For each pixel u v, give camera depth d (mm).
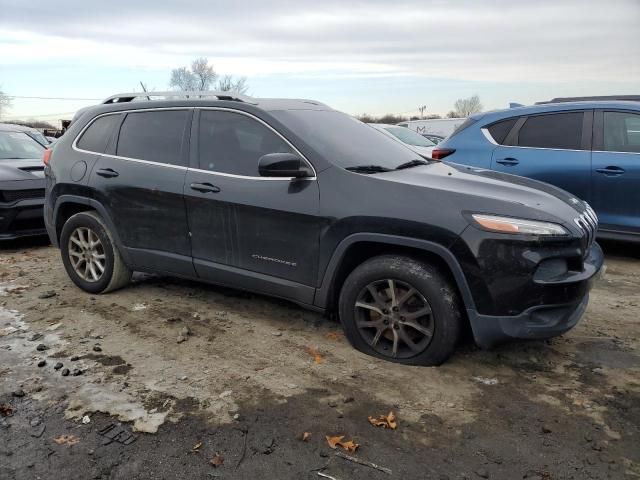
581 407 3020
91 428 2824
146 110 4527
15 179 6812
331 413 2959
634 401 3076
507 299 3117
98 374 3395
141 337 3951
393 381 3287
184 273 4340
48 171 5066
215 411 2979
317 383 3277
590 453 2619
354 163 3729
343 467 2529
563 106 6109
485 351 3682
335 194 3525
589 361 3568
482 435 2768
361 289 3516
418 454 2621
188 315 4375
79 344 3838
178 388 3221
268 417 2924
